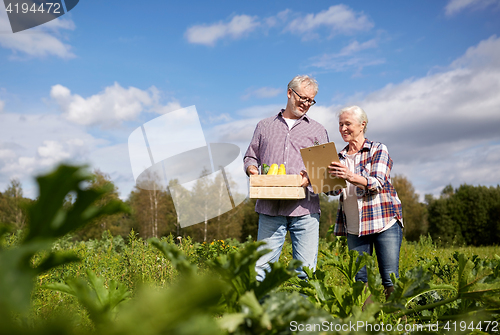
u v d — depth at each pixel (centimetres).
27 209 35
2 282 32
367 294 132
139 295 33
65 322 32
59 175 34
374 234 301
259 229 325
